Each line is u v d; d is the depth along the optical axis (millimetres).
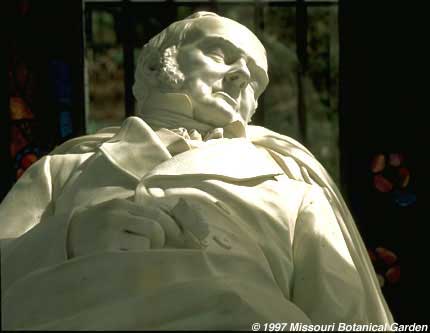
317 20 13250
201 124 11203
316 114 13242
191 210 10141
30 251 10102
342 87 13211
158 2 13219
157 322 9453
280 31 13250
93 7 13133
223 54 11336
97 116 13062
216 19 11453
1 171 12875
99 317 9453
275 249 10438
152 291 9578
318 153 13219
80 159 10977
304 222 10633
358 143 13172
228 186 10648
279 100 13250
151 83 11367
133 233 10016
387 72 13188
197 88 11195
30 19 13008
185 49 11336
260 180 10828
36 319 9625
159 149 10789
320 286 10320
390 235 13055
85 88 13008
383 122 13164
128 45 13133
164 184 10633
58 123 12953
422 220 13039
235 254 10086
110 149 10789
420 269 13008
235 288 9703
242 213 10562
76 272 9750
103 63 13109
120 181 10688
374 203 13109
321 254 10469
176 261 9836
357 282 10477
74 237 10086
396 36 13211
